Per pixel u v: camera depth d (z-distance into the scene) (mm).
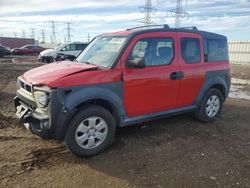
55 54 23375
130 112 4957
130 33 5066
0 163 4211
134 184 3799
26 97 4551
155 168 4230
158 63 5250
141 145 5020
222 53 6566
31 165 4195
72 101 4176
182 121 6406
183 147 5012
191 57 5812
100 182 3824
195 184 3834
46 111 4184
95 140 4570
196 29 6094
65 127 4238
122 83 4715
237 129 6133
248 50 32531
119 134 5480
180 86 5570
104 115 4566
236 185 3848
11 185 3670
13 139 5113
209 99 6285
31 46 39750
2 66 20484
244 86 13523
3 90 9891
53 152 4633
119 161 4414
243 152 4914
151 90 5105
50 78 4285
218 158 4637
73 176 3949
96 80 4453
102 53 5180
